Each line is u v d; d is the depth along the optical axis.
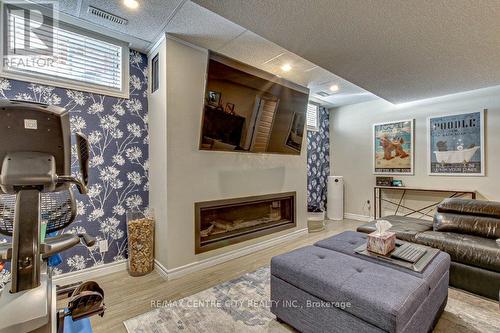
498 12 1.74
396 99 4.13
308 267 1.60
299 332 1.61
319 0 1.64
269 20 1.88
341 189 5.03
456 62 2.63
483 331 1.61
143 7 1.98
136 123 2.71
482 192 3.65
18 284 0.81
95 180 2.46
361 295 1.28
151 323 1.71
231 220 3.14
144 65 2.77
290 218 3.79
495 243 2.10
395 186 4.35
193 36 2.43
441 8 1.71
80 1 1.91
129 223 2.50
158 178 2.55
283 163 3.60
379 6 1.70
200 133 2.54
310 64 3.07
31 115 0.81
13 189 0.83
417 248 1.92
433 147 4.09
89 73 2.43
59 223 1.51
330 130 5.52
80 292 1.03
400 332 1.16
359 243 2.11
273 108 3.13
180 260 2.48
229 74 2.58
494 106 3.53
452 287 2.18
